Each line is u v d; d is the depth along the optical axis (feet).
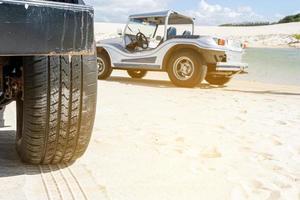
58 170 7.68
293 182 7.97
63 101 6.86
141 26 29.17
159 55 26.45
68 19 6.01
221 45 25.23
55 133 7.02
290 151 10.36
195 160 9.08
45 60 6.61
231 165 8.89
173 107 16.57
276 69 42.93
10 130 10.76
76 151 7.58
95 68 7.23
